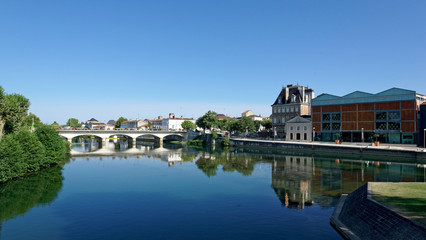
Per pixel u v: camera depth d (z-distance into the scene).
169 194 33.69
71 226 23.25
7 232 21.98
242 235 20.91
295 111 111.31
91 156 76.25
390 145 75.06
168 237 20.80
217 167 54.97
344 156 69.31
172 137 155.50
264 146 96.94
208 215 25.75
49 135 56.72
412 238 14.38
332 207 27.53
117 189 36.44
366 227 18.52
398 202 19.47
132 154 81.75
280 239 19.98
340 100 88.19
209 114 130.00
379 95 80.06
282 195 32.41
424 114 70.44
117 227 22.94
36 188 37.03
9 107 51.62
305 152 81.50
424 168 49.81
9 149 41.19
